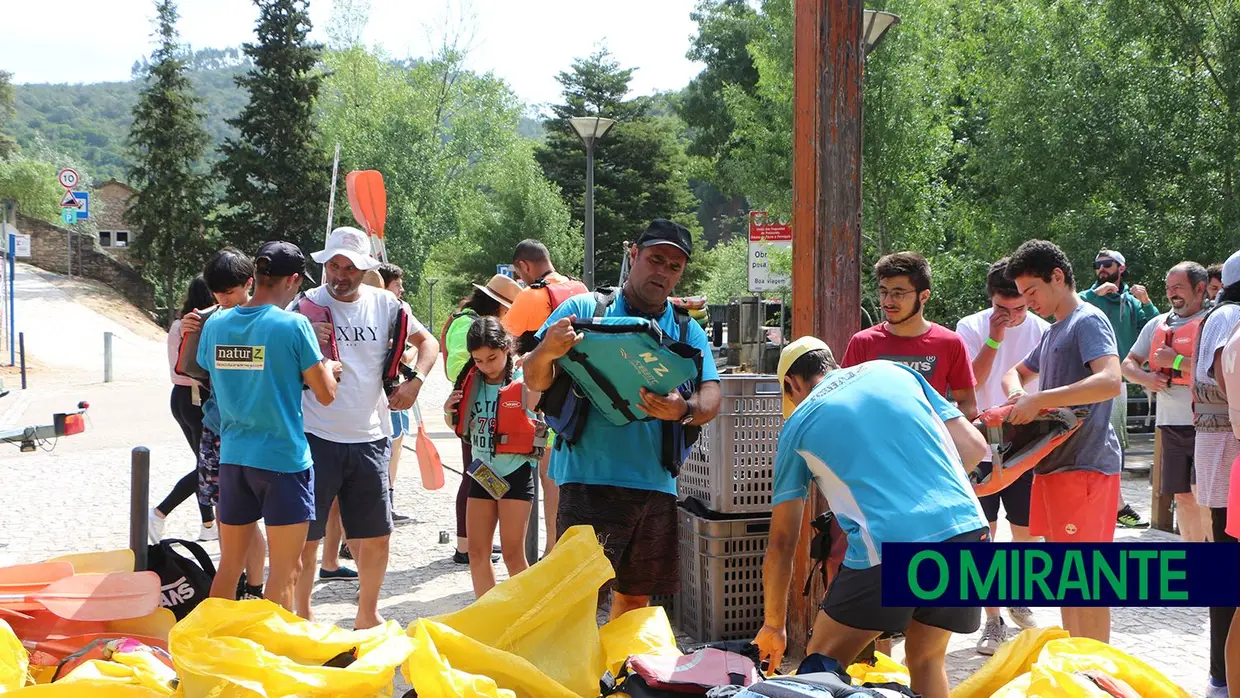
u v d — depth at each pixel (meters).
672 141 57.09
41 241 55.69
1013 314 5.27
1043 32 18.62
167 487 9.87
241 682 2.97
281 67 52.72
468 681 3.06
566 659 3.44
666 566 4.07
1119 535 7.76
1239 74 16.86
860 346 4.67
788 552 3.43
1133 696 3.13
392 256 52.91
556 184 52.56
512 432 5.03
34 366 25.28
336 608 5.86
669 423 3.99
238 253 5.13
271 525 4.43
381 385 5.07
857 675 3.71
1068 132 17.95
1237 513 3.76
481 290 6.55
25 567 4.04
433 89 57.00
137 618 3.99
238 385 4.40
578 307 3.98
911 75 21.53
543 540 7.74
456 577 6.60
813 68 4.70
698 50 48.25
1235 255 4.50
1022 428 4.28
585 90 57.81
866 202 22.41
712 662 3.35
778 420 5.04
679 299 4.08
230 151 53.06
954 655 5.12
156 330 45.00
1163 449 6.47
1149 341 6.54
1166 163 17.36
